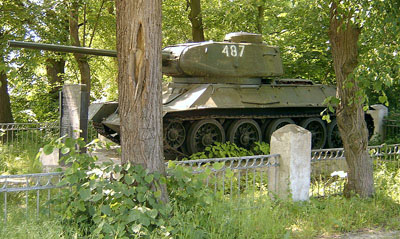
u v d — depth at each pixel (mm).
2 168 10898
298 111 15094
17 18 14898
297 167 8375
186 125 13398
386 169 10305
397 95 18625
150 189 6395
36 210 6477
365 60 7500
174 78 15062
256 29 19203
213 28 22562
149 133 6402
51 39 14930
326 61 18859
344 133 8953
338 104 8852
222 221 6629
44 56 16016
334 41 8828
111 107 14805
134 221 6090
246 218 6949
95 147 6840
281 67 15148
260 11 19203
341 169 11898
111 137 15109
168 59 14195
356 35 8570
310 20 17000
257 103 13773
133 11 6230
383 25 7414
